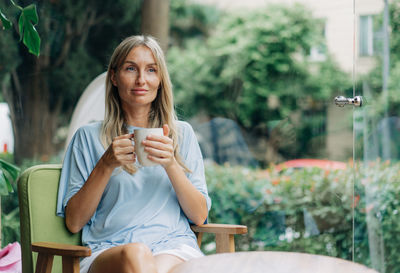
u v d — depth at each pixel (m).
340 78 10.05
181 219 2.33
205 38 10.81
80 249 1.88
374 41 2.09
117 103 2.38
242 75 10.53
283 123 9.38
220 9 10.80
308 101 10.08
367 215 2.14
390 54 2.00
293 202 5.12
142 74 2.29
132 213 2.24
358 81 2.22
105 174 2.15
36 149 7.70
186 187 2.24
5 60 7.66
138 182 2.28
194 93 10.74
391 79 2.00
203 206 2.31
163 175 2.31
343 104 2.24
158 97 2.41
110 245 2.17
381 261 2.05
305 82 10.18
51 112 8.00
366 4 2.13
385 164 2.03
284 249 4.95
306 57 10.27
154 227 2.22
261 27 10.46
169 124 2.41
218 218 5.07
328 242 4.97
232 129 8.48
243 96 10.48
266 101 10.30
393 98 1.99
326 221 5.08
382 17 2.04
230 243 2.30
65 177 2.32
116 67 2.34
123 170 2.28
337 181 5.21
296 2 10.33
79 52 8.43
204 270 1.72
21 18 2.30
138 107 2.37
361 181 2.19
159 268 1.97
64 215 2.26
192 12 10.84
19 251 2.58
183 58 10.79
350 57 10.07
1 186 2.43
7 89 7.79
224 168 5.61
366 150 2.15
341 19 10.15
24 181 2.24
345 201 5.13
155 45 2.34
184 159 2.41
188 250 2.16
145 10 6.78
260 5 10.57
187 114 10.71
